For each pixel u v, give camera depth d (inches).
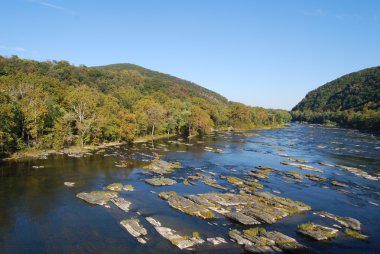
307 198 2536.9
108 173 3184.1
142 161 3865.7
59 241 1680.6
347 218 2092.8
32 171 3149.6
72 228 1843.0
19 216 1998.0
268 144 5915.4
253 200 2373.3
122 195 2487.7
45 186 2655.0
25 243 1649.9
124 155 4239.7
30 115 4023.1
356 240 1777.8
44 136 4188.0
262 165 3848.4
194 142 5920.3
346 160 4303.6
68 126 4490.7
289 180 3095.5
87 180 2888.8
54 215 2031.3
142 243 1669.5
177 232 1809.8
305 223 1977.1
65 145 4574.3
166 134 6771.7
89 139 4842.5
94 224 1903.3
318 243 1724.9
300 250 1621.6
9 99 3937.0
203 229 1862.7
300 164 3946.9
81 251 1577.3
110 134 5108.3
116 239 1712.6
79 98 4702.3
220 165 3782.0
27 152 3976.4
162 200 2381.9
